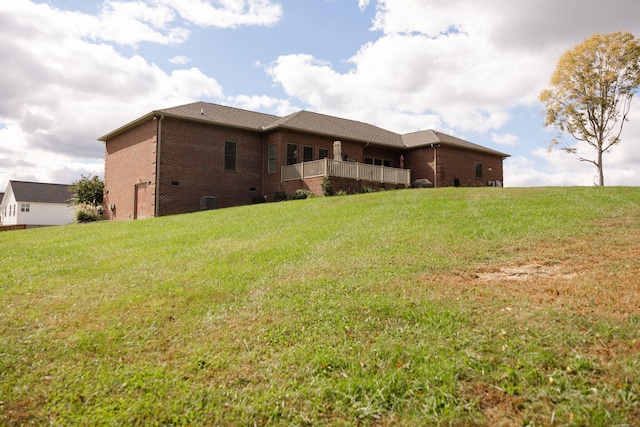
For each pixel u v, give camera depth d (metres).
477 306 4.93
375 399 3.22
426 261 7.14
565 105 33.28
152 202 20.98
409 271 6.61
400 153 31.81
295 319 4.91
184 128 21.98
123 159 24.39
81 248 10.50
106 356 4.23
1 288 6.78
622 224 9.05
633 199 11.97
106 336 4.70
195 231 11.86
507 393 3.15
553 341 3.85
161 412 3.22
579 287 5.41
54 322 5.19
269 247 8.88
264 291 6.04
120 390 3.57
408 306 5.03
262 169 25.30
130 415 3.19
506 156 35.38
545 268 6.55
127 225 15.17
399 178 26.14
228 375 3.77
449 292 5.51
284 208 15.34
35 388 3.62
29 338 4.67
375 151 29.97
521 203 12.27
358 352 3.99
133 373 3.85
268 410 3.20
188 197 21.91
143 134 22.30
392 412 3.06
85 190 30.27
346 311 5.01
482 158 33.56
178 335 4.71
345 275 6.53
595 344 3.75
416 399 3.17
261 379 3.69
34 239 12.99
